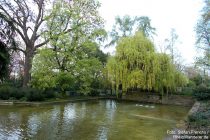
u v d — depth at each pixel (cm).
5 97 1920
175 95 2300
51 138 846
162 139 859
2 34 499
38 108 1642
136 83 2248
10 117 1221
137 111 1675
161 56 2245
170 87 2270
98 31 2398
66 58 2242
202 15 1828
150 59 2231
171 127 1092
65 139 839
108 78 2464
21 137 846
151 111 1697
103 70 2516
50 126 1050
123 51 2345
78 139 845
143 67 2258
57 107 1745
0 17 500
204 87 2036
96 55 2777
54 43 2175
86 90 2411
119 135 923
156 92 2434
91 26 2412
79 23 2325
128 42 2359
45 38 2281
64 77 2169
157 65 2208
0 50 493
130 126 1109
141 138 880
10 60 512
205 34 2023
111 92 2792
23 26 2150
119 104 2150
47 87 2184
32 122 1120
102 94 2802
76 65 2248
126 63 2302
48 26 2262
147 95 2500
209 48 2023
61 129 998
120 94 2703
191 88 2331
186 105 2189
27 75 2227
